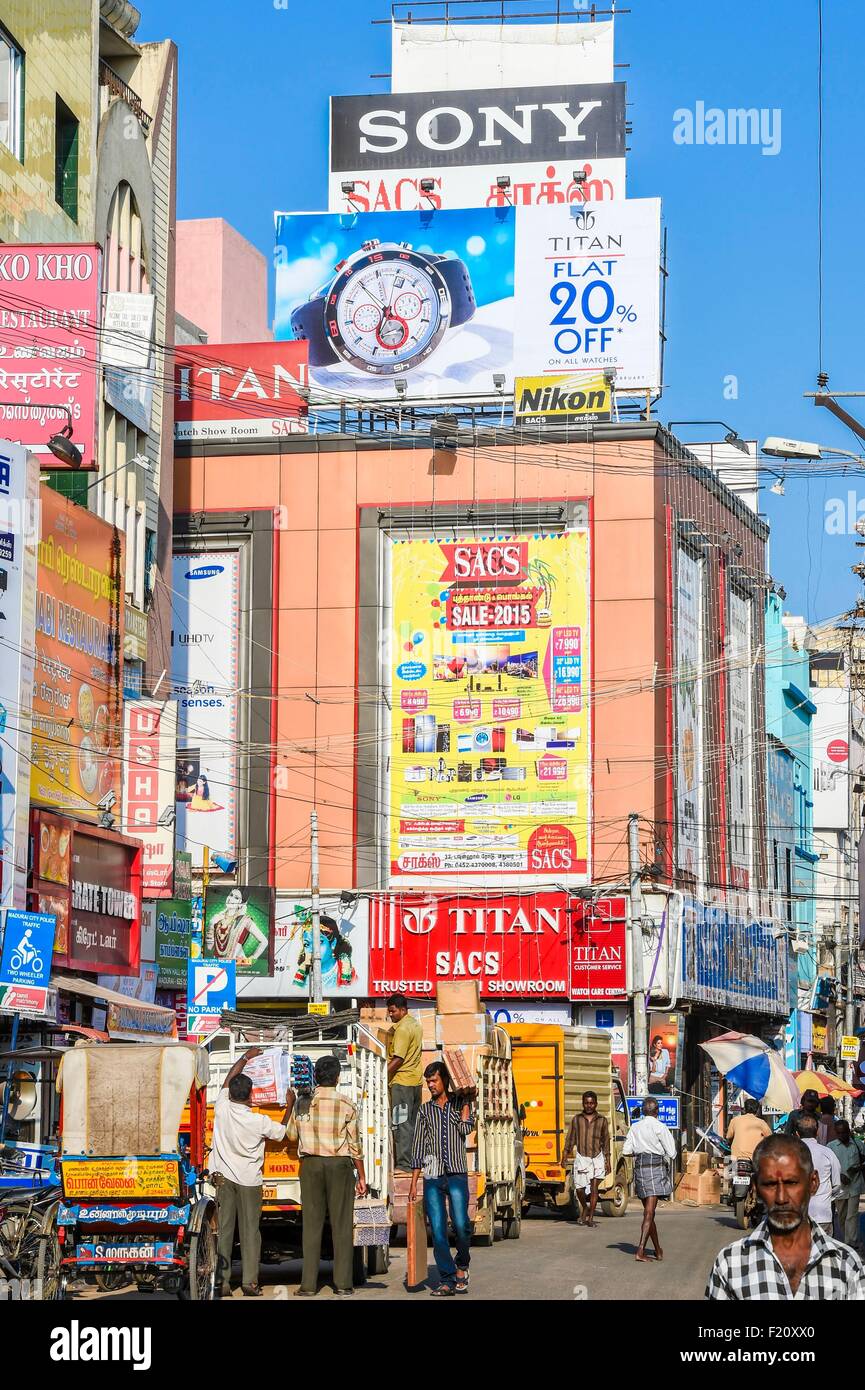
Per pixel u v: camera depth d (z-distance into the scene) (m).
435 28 66.62
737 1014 64.69
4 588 29.97
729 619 66.62
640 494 57.31
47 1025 29.08
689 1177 43.66
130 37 44.12
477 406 60.75
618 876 55.59
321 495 59.06
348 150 64.19
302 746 58.03
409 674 57.88
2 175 34.59
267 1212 18.92
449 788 57.12
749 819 68.75
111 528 36.66
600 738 56.47
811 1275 7.40
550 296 60.66
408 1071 22.48
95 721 35.50
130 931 35.97
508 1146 26.69
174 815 37.09
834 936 86.88
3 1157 20.30
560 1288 18.48
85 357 31.89
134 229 42.91
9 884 29.75
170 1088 16.11
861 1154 23.17
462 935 55.41
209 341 69.19
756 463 68.75
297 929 56.28
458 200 63.66
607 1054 36.78
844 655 94.94
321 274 62.16
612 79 65.69
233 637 58.94
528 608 57.44
